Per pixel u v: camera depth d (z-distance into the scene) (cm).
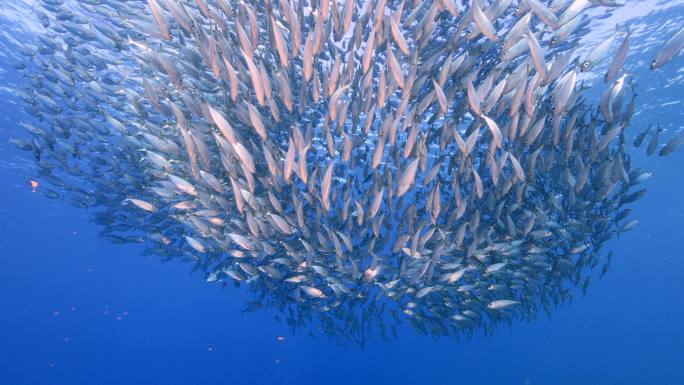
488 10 196
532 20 307
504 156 213
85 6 439
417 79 224
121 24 318
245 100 233
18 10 512
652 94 695
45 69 346
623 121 252
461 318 340
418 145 230
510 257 310
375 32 204
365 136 259
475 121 245
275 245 321
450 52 216
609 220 312
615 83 209
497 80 246
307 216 306
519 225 298
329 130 220
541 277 345
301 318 419
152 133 304
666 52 175
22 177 1015
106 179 380
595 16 492
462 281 322
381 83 203
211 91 283
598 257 330
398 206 275
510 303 280
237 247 348
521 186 260
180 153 280
